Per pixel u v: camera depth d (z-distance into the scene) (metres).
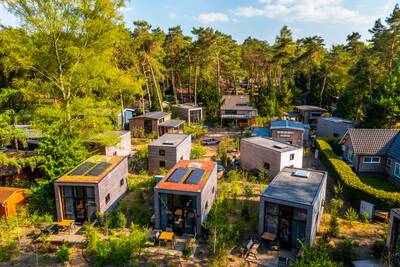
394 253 14.98
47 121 23.86
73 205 19.12
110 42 25.59
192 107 54.75
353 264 14.76
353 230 18.42
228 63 69.06
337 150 35.78
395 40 45.75
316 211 16.70
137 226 18.20
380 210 20.05
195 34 59.44
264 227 17.06
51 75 24.70
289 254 15.99
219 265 14.74
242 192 23.84
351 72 50.31
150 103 57.50
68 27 23.44
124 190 23.19
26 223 18.95
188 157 33.16
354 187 21.56
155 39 51.50
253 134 39.97
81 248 16.56
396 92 38.00
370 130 30.67
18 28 22.38
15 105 29.36
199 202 17.20
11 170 24.81
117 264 15.15
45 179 21.06
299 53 74.56
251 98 67.25
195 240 17.19
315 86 64.62
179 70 69.19
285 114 54.38
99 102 25.08
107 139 25.66
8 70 24.62
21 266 15.09
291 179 19.19
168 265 15.08
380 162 29.33
